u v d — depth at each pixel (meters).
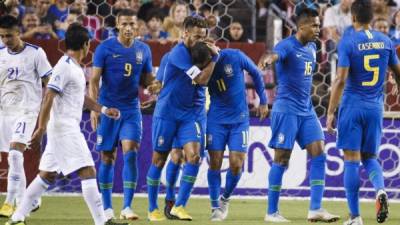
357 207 31.09
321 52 46.53
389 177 42.47
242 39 47.09
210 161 34.06
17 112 33.78
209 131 33.94
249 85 43.84
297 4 48.50
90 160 27.88
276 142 33.50
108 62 34.12
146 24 47.66
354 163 30.88
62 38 45.75
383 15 47.09
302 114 33.44
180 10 47.47
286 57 33.16
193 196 42.66
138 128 34.38
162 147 33.38
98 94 35.19
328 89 45.34
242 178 42.69
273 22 48.66
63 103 27.62
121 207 38.62
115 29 47.59
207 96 37.16
